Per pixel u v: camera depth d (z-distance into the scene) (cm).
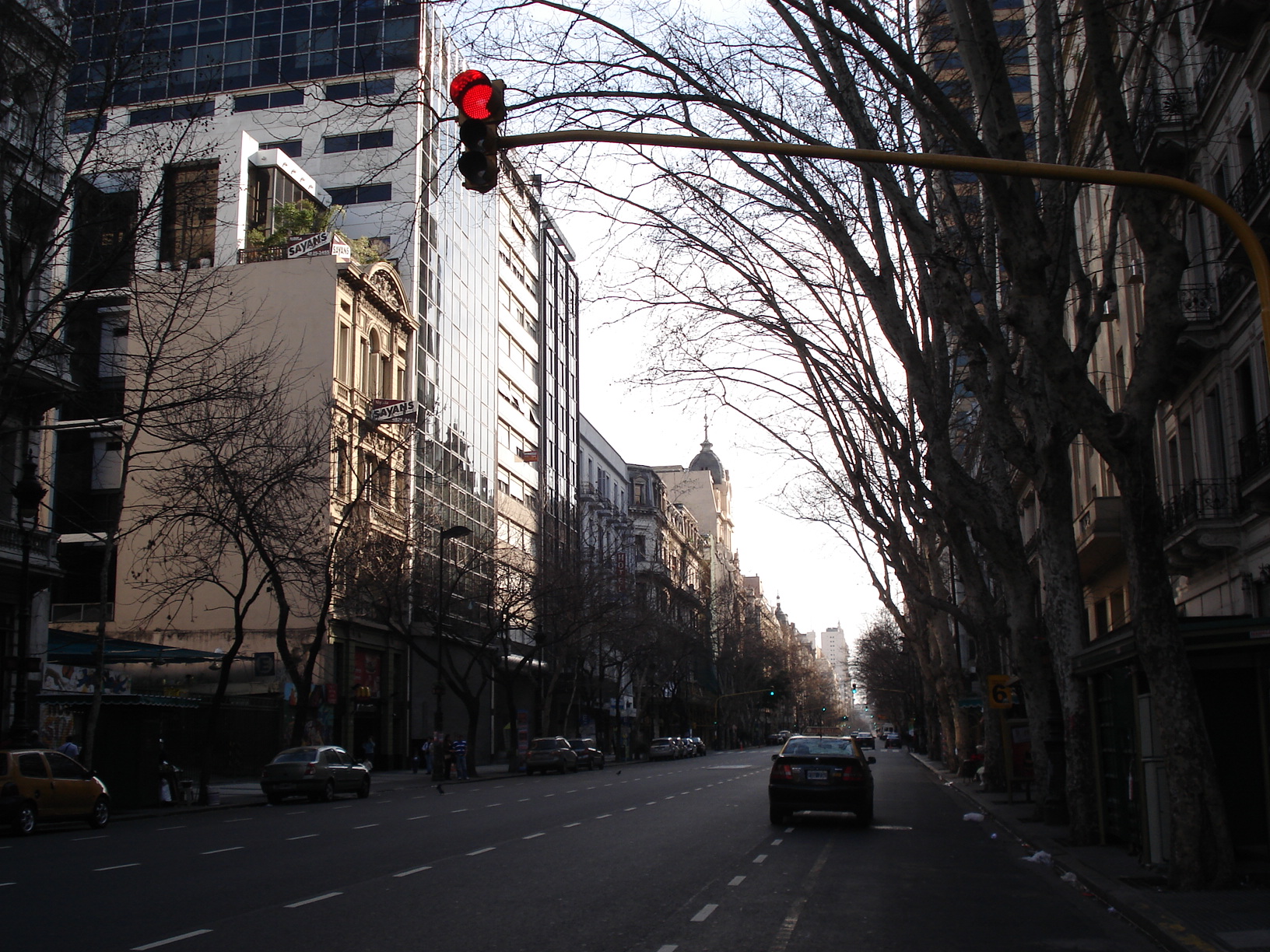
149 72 2452
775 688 12112
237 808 2873
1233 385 2244
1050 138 1540
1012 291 1243
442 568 4534
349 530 3962
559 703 7494
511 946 906
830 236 1769
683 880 1313
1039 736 1992
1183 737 1186
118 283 3195
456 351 5847
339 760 3152
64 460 4484
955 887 1284
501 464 6531
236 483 3094
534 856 1551
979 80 1264
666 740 7588
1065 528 1667
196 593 4459
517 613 4994
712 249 2034
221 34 4772
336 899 1149
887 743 11281
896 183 1555
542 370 7419
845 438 2695
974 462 3145
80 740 3200
